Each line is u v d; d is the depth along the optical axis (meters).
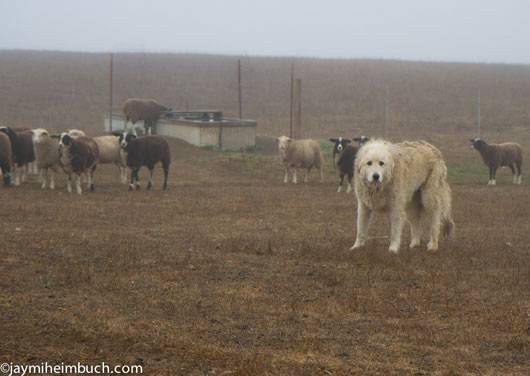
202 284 11.35
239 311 9.94
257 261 13.20
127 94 76.00
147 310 9.86
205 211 20.02
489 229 18.05
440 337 9.08
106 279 11.43
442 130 51.78
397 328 9.43
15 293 10.50
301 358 8.13
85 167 24.09
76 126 51.50
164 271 12.12
